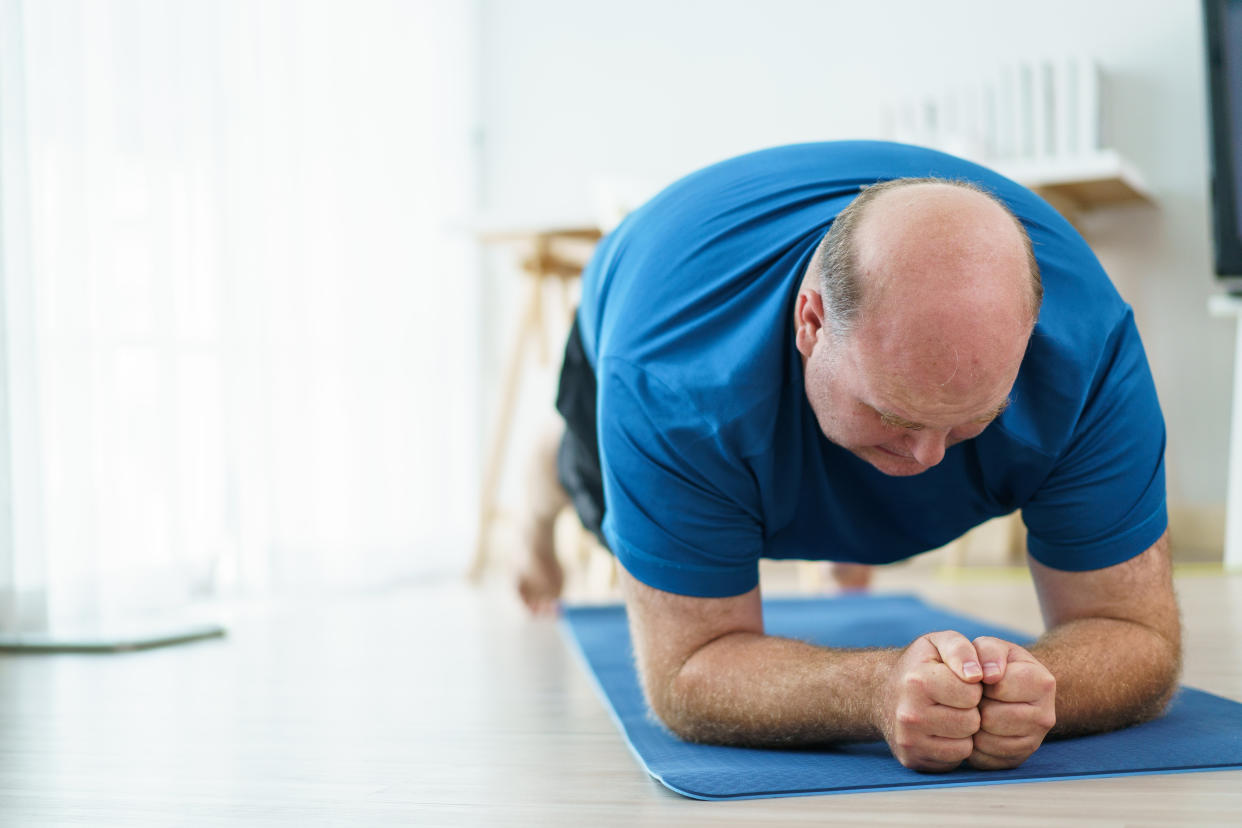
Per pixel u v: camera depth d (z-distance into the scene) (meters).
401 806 0.94
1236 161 2.88
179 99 2.62
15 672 1.78
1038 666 0.91
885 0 3.58
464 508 3.72
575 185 3.93
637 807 0.91
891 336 0.82
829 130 3.65
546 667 1.74
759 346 0.99
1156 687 1.05
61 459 2.33
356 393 3.19
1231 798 0.86
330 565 3.08
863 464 1.09
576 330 1.66
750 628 1.10
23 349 2.24
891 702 0.93
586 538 3.26
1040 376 0.99
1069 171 2.85
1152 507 1.06
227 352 2.75
